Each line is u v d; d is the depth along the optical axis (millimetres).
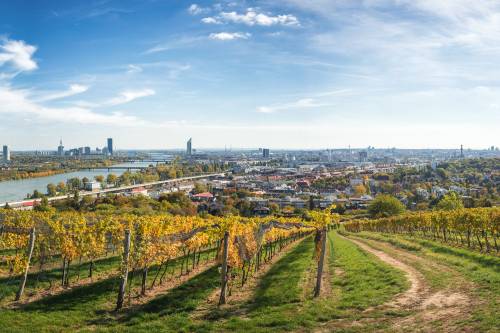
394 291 20391
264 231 33188
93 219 36094
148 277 28125
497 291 18203
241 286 25859
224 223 32938
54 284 25359
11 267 25484
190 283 26125
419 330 14695
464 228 39125
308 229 61625
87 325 18047
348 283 23875
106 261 33906
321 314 17547
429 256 31391
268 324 16906
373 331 15180
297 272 28422
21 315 18750
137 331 16969
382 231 79562
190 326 17406
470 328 14195
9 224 29359
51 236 25797
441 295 18906
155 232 27453
